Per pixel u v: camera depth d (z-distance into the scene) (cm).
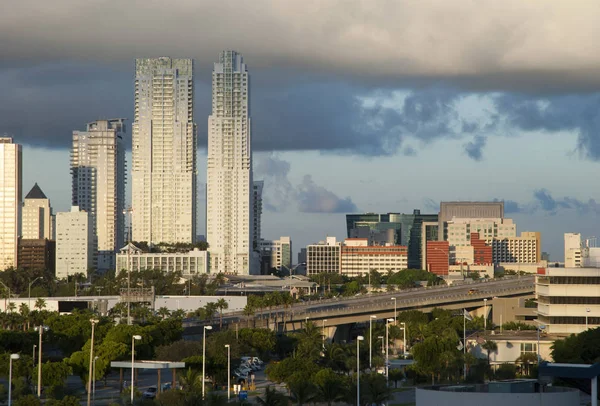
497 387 18262
